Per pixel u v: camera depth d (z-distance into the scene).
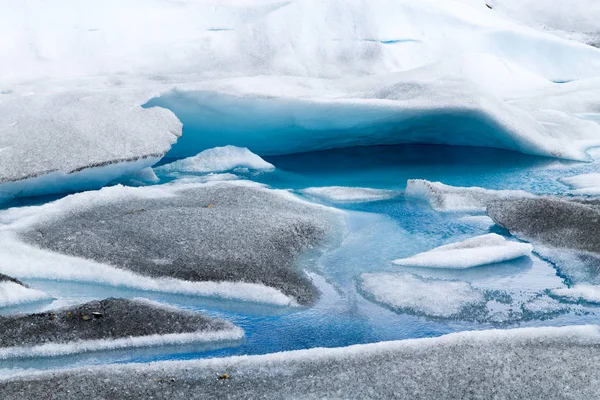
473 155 7.66
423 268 4.41
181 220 4.86
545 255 4.59
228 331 3.47
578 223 4.80
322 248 4.72
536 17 14.93
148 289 4.02
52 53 8.99
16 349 3.21
